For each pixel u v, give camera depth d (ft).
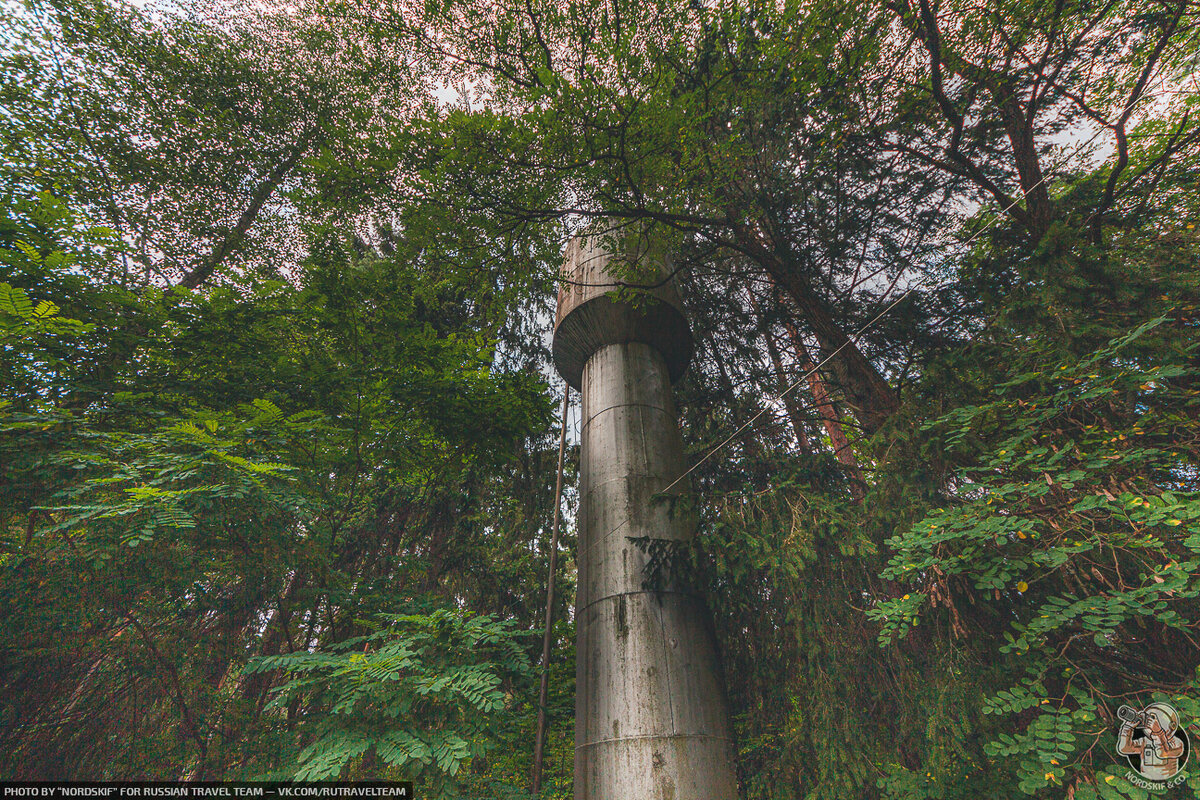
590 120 18.30
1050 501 13.01
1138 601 10.18
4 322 12.76
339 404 20.33
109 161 31.19
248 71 37.50
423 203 20.04
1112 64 18.85
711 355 32.89
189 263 35.12
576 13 23.73
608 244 23.34
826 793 15.49
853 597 17.61
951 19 19.22
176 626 14.84
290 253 37.70
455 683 14.11
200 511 13.74
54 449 13.12
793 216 23.70
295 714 15.51
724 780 18.42
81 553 12.75
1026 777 9.76
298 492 17.22
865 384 23.03
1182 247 16.26
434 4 25.39
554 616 42.34
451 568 39.17
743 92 20.68
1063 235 15.37
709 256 29.12
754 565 18.16
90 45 32.63
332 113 38.32
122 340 16.78
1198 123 21.25
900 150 21.71
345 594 18.63
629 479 25.40
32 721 12.48
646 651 20.59
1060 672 12.07
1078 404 13.78
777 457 22.93
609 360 30.37
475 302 24.48
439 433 23.90
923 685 14.87
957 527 12.40
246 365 19.12
